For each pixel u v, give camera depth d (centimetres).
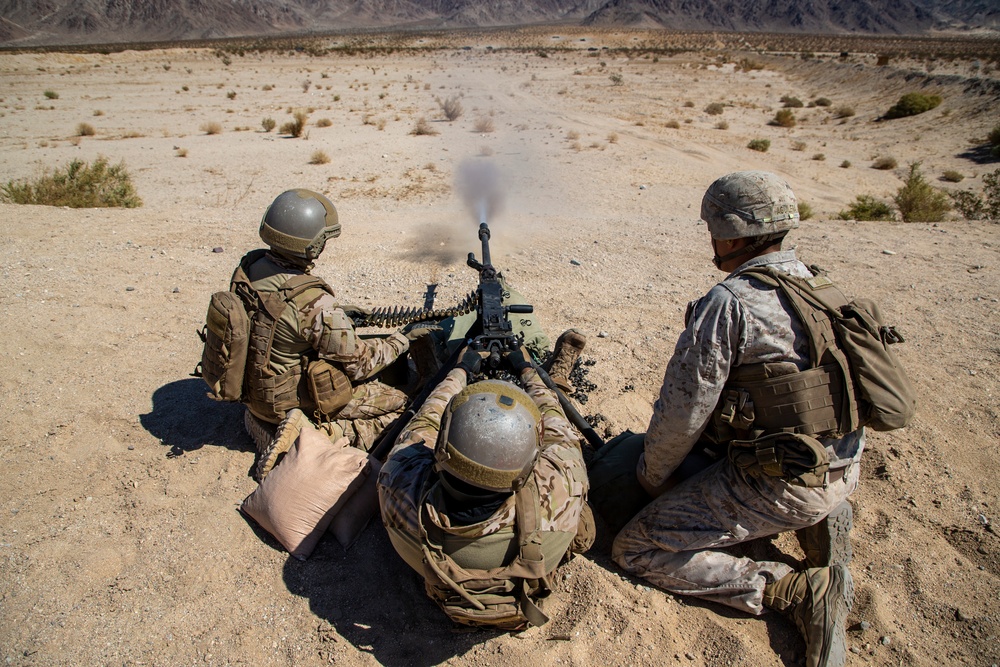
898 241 786
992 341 490
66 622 257
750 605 254
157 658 246
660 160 1825
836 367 225
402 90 3981
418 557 231
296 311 303
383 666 246
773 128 2770
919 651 252
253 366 308
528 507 219
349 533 297
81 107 2967
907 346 487
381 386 355
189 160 1694
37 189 1034
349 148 1905
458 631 245
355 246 745
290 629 260
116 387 419
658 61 6250
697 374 234
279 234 297
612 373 451
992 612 266
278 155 1781
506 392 214
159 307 540
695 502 260
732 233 238
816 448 218
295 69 5909
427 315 379
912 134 2588
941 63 4134
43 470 340
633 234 841
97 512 312
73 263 626
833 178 1867
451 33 17250
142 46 10750
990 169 1991
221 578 280
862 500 331
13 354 449
